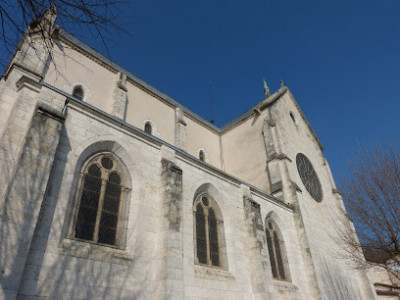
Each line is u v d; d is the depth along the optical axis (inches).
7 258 307.7
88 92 788.6
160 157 573.6
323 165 1309.1
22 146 377.4
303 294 750.5
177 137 995.9
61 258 369.1
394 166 671.8
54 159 413.7
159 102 1018.7
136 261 445.4
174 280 441.4
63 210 397.4
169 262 450.0
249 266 641.0
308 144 1259.2
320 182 1172.5
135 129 548.7
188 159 631.2
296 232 860.6
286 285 719.1
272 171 976.9
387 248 647.1
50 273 351.9
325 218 1057.5
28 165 365.4
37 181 365.1
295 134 1181.1
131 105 907.4
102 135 495.2
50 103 438.0
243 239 666.8
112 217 466.3
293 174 982.4
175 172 545.3
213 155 1174.3
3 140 394.0
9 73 571.8
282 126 1107.3
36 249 350.6
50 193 391.2
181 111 1063.6
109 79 874.1
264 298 587.5
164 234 478.9
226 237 641.0
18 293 318.3
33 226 340.8
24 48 623.5
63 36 783.7
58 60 743.7
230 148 1191.6
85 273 383.2
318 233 946.7
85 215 430.6
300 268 799.1
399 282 1277.1
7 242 314.0
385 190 658.8
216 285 545.3
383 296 1125.1
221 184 693.3
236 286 582.6
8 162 385.1
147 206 503.2
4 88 525.7
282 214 848.3
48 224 373.7
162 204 515.2
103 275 399.5
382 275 1305.4
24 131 419.8
